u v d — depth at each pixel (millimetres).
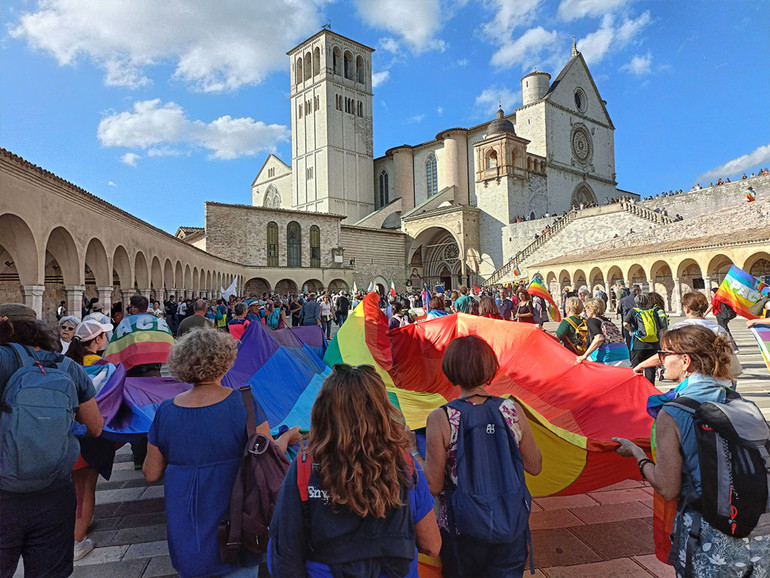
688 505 2701
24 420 3057
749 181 42250
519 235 57406
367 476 2166
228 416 3055
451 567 2895
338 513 2203
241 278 55625
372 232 66000
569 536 4715
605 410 5539
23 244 15031
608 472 4543
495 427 2918
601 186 70312
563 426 5324
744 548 2475
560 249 51281
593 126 70188
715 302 10344
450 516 2877
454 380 3080
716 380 2848
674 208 46875
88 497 4762
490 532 2713
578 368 6152
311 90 78125
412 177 76938
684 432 2674
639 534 4734
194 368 3057
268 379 6531
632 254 36375
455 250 67500
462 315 7625
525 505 2896
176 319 25297
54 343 3531
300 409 6102
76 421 3863
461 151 70812
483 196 61406
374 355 8195
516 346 6691
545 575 4027
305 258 60562
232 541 2799
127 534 5043
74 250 18219
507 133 58500
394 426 2336
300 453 2354
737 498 2449
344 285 62312
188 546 2902
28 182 14719
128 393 5305
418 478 2410
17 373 3174
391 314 16047
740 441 2496
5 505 3111
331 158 75562
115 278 30203
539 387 6133
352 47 80062
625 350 8094
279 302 26578
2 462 3041
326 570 2221
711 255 30766
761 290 9617
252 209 57406
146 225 26406
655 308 8766
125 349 6629
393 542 2227
